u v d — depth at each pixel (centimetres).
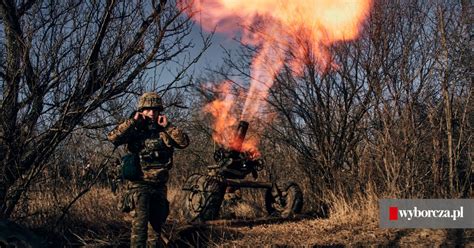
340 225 755
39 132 606
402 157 798
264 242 668
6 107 581
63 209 624
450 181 769
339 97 1006
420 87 820
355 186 898
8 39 593
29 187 630
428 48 840
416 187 791
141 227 502
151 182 517
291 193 941
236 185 896
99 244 604
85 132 659
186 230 688
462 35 841
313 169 1046
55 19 602
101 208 714
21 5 598
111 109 643
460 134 780
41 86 598
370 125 907
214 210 846
